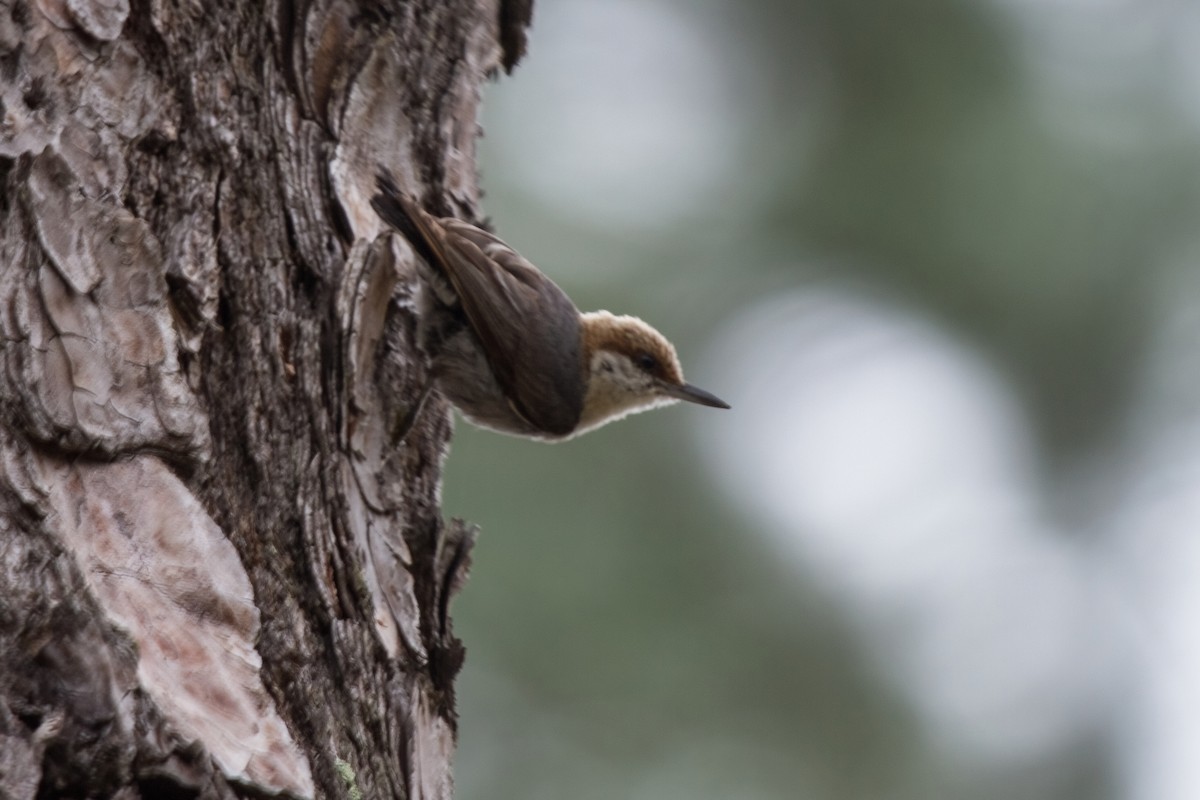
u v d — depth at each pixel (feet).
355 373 20.47
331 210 21.48
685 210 44.09
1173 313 42.32
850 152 43.70
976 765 40.78
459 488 39.22
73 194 16.70
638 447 40.93
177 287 18.11
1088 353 42.60
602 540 39.86
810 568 41.24
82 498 15.93
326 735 17.57
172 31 18.99
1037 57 43.39
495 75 29.22
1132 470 43.14
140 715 14.84
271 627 17.53
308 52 21.95
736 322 43.11
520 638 38.93
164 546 16.35
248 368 18.89
